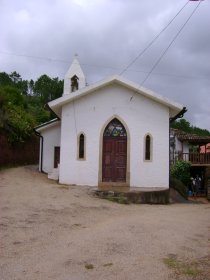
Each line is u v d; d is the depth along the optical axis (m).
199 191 30.11
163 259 6.97
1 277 5.95
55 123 22.44
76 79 24.56
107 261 6.79
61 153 18.02
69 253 7.23
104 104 18.11
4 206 11.52
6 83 75.88
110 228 9.32
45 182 18.03
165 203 16.52
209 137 33.25
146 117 17.97
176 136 33.62
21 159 25.17
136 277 6.02
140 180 17.67
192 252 7.54
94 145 17.97
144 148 17.81
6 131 22.19
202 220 11.41
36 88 75.38
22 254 7.16
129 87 17.89
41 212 11.10
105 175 17.92
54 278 5.95
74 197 14.25
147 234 8.80
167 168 17.77
